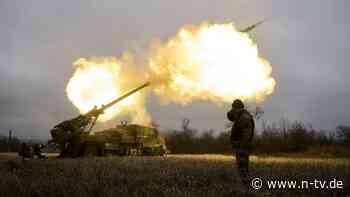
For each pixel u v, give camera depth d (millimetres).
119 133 30047
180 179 10750
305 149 46938
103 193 8641
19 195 8539
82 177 10945
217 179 11188
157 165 15062
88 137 28578
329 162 18062
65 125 28344
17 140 48156
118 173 11883
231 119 11125
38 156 26234
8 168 14398
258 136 49875
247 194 9062
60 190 8891
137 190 8938
